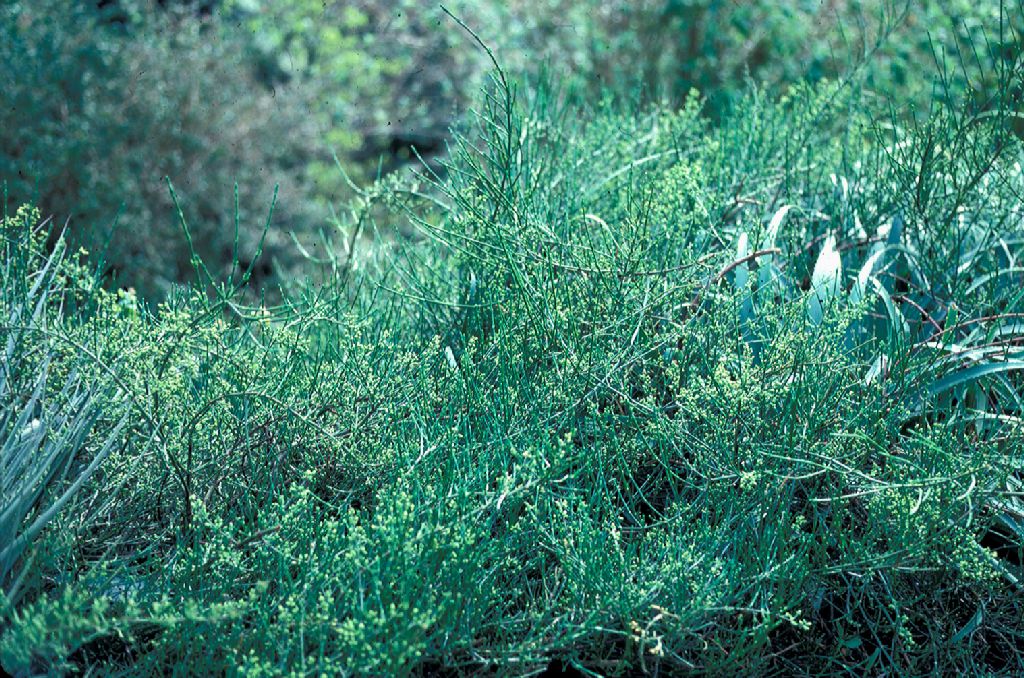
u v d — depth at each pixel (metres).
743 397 1.73
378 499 1.70
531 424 1.84
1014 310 2.17
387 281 2.56
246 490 1.71
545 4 6.52
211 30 6.74
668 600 1.57
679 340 2.08
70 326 1.84
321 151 6.84
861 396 1.88
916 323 2.19
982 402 1.99
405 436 1.85
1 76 5.10
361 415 1.83
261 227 5.86
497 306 2.16
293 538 1.59
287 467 1.84
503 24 6.46
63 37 5.53
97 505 1.70
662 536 1.66
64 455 1.67
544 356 1.98
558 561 1.70
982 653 1.75
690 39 6.12
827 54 5.18
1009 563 1.78
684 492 1.80
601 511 1.82
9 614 1.43
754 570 1.63
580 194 2.52
